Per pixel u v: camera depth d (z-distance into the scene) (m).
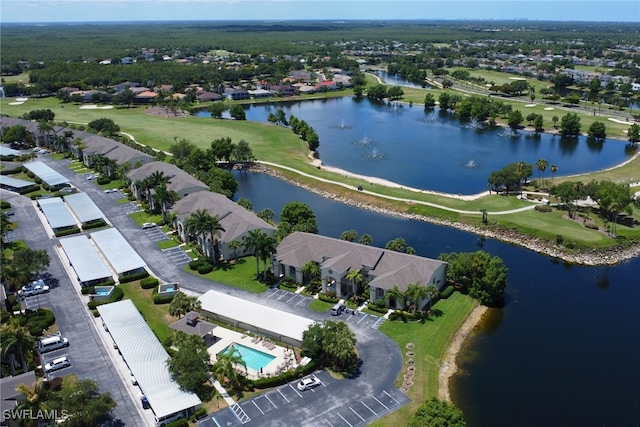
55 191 185.38
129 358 87.94
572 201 155.50
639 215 155.25
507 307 110.12
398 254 113.81
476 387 85.50
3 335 83.62
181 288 116.88
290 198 182.50
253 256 133.00
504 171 176.25
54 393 76.12
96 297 110.81
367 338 97.50
